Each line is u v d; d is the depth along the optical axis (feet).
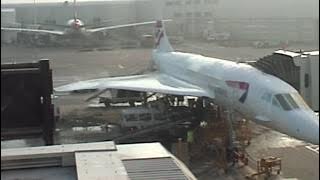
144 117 109.70
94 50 298.15
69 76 202.28
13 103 31.19
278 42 266.16
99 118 123.85
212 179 81.00
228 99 98.89
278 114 84.64
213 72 107.14
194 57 128.88
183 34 383.86
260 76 92.89
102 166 32.32
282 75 97.76
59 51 283.59
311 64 99.04
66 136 106.93
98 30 308.40
